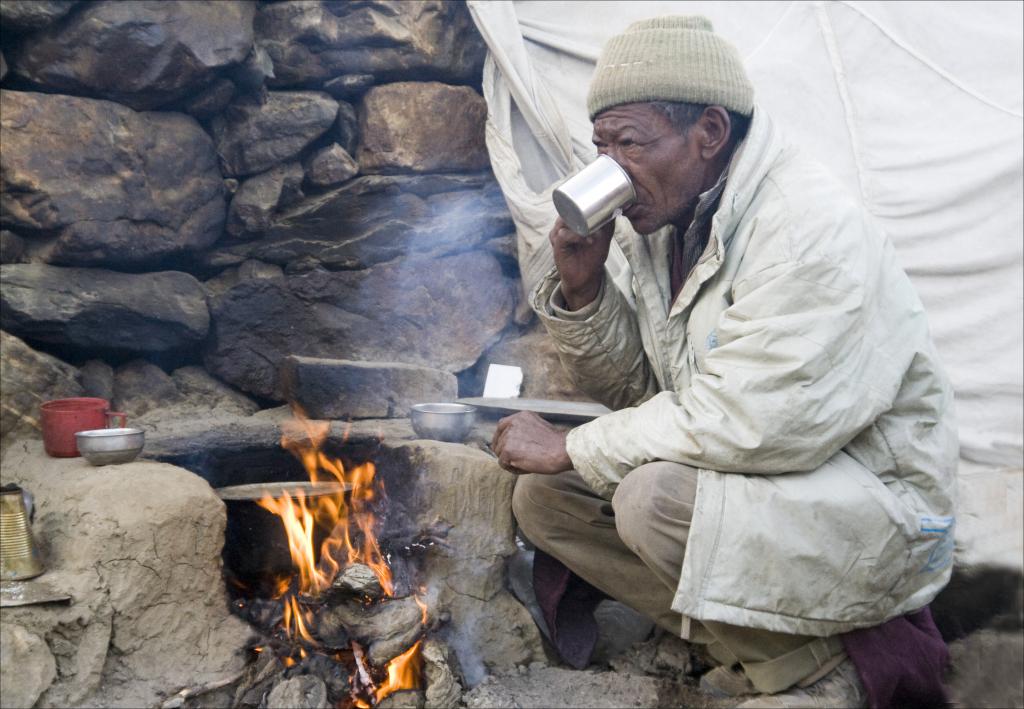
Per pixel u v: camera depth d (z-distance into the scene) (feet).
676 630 7.68
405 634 7.41
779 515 6.23
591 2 11.78
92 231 9.65
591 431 6.84
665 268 7.61
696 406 6.42
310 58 10.94
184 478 7.52
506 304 12.10
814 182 6.75
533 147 11.94
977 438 11.58
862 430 6.64
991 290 11.85
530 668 8.16
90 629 6.86
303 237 11.08
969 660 8.21
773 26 11.86
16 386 9.08
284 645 7.45
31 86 9.57
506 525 8.27
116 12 9.37
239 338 10.82
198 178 10.42
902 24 11.87
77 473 7.63
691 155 6.91
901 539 6.49
